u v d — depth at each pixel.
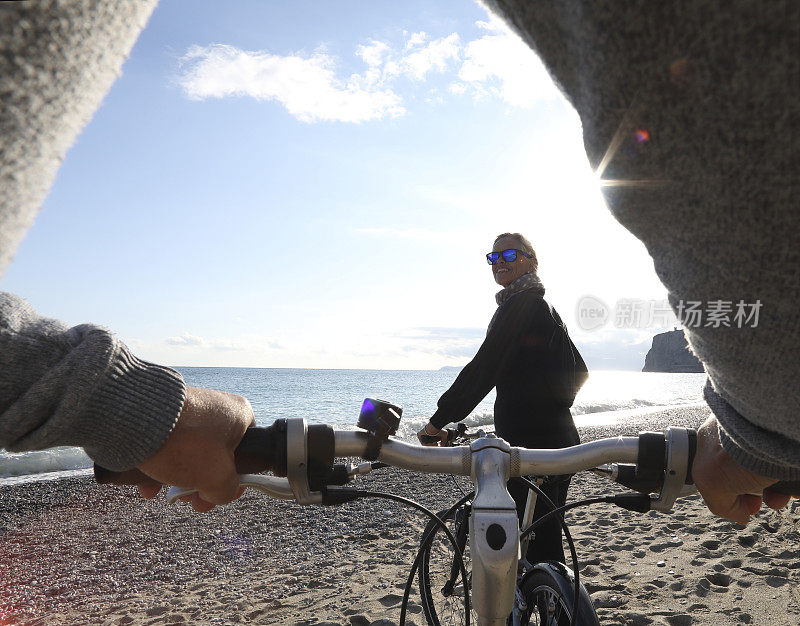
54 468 12.98
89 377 0.84
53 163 0.53
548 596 2.14
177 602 4.76
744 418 0.83
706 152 0.50
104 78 0.55
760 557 4.40
